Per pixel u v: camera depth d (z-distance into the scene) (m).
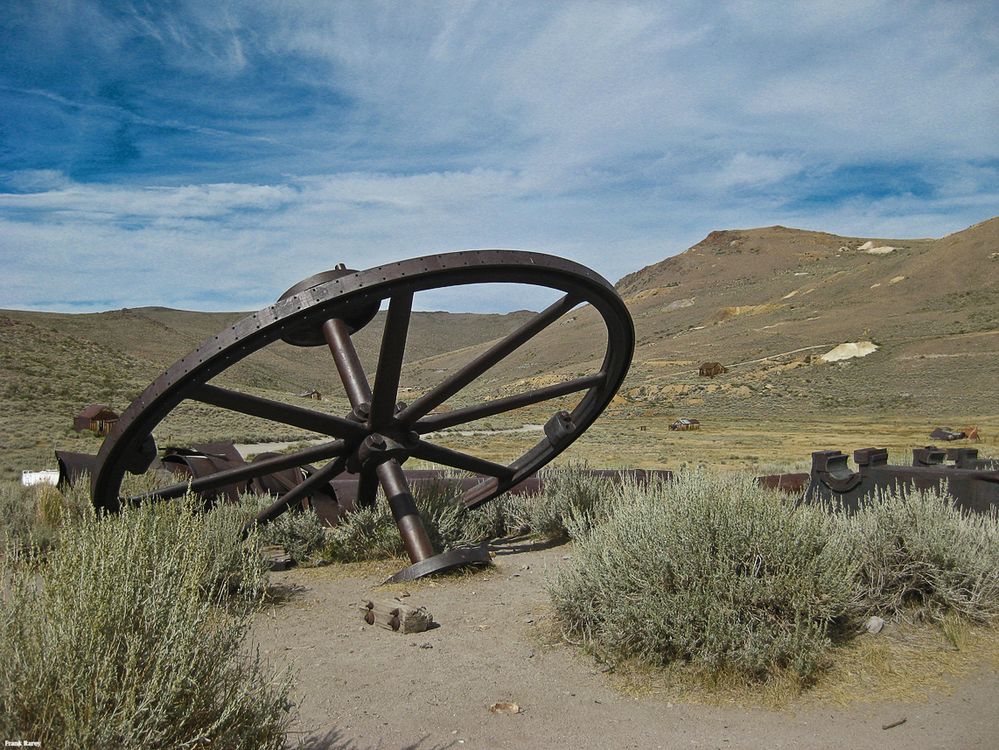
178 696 3.51
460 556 8.82
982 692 5.08
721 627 5.39
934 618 6.41
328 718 4.87
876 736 4.49
